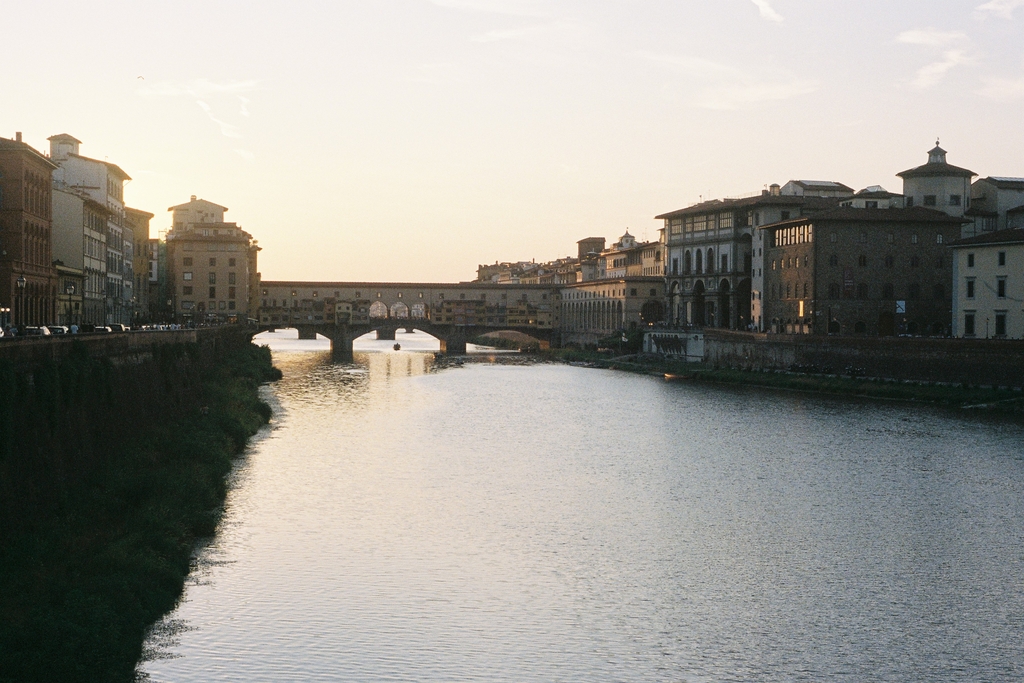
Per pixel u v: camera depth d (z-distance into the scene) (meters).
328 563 61.47
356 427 118.31
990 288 144.00
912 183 194.50
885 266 181.12
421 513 74.44
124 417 75.56
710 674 47.09
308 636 49.91
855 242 180.38
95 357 71.12
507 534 69.12
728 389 169.75
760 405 142.62
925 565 63.06
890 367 154.00
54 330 98.12
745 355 191.88
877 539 68.56
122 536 56.53
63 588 47.56
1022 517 74.12
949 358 143.38
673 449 103.44
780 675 47.16
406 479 86.56
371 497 79.19
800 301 186.00
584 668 47.47
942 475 88.25
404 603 55.09
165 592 52.91
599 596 57.09
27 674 40.25
